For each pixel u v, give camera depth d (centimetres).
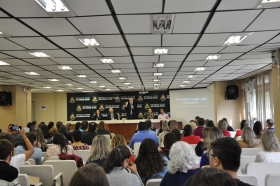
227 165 161
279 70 555
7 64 661
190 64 739
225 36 448
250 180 238
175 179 225
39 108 1764
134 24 374
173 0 294
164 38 453
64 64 686
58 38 440
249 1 300
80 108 1777
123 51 553
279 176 235
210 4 308
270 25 390
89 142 657
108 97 1780
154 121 1323
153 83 1282
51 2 299
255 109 1114
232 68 838
